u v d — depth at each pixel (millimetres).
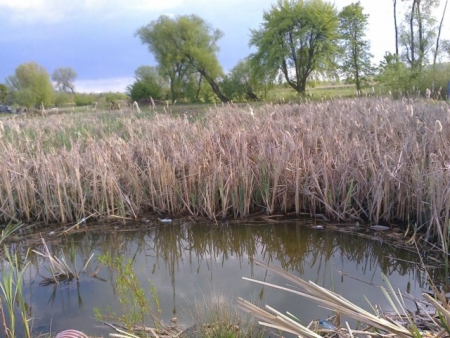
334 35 35031
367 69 35094
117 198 6934
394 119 8219
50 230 6484
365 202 6543
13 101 42438
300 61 37094
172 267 5262
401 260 5031
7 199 6840
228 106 14055
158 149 7438
